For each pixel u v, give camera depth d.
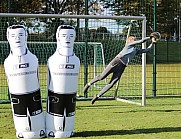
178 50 31.14
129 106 11.88
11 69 7.14
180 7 31.09
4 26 15.00
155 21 14.30
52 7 27.12
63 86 7.26
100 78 10.09
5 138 7.43
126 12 22.38
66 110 7.33
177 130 8.23
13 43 7.18
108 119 9.57
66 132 7.42
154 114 10.32
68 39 7.33
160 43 30.88
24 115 7.18
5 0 24.47
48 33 17.42
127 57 9.91
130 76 18.28
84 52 14.49
